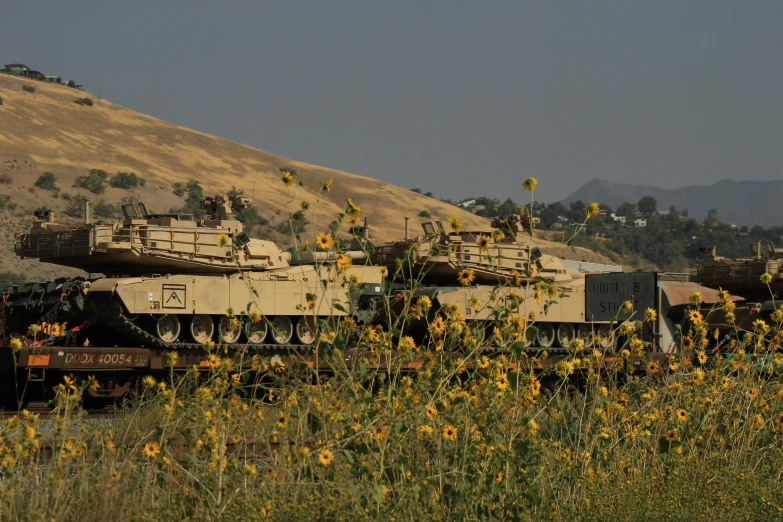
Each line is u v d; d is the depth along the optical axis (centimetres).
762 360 2486
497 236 2002
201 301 4512
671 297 5650
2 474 1875
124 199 18912
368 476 1781
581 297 5459
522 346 1922
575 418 2247
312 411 1844
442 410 1884
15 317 4912
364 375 1873
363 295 4862
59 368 3994
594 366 2541
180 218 4903
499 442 1870
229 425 1983
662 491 2039
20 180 17962
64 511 1698
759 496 2072
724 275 6366
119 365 4166
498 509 1822
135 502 1742
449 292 4912
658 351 5341
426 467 1848
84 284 4409
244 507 1678
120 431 2386
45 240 4838
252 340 4672
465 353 2152
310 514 1662
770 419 2403
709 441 2259
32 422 1881
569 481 2042
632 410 2306
